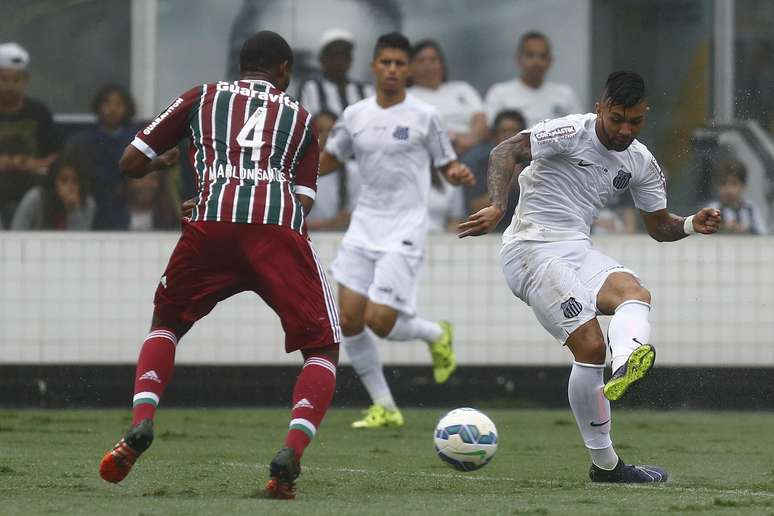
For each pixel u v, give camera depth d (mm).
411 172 34469
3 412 40156
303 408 19453
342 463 26016
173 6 44750
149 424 18953
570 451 29234
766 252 44406
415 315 35844
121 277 44594
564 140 22344
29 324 44438
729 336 44594
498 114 44344
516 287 23156
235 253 19625
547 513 17875
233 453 27703
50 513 17391
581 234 22906
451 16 44406
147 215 44656
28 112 44469
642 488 21734
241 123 20094
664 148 44625
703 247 44531
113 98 44594
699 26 44438
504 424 36875
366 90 44375
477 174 44344
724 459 27719
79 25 44594
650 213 23625
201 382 44125
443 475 23766
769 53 44500
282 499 19109
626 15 44625
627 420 38719
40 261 44469
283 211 19672
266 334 44375
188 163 44594
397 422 35469
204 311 20281
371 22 44375
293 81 44250
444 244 44469
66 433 32500
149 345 19922
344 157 35344
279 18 44438
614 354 20828
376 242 34594
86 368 44406
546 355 44531
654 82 44656
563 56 44562
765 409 44188
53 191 44500
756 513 18203
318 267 19938
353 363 35406
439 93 44281
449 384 44312
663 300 44562
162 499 19094
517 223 23203
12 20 44406
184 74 44812
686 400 44188
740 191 44438
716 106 44562
